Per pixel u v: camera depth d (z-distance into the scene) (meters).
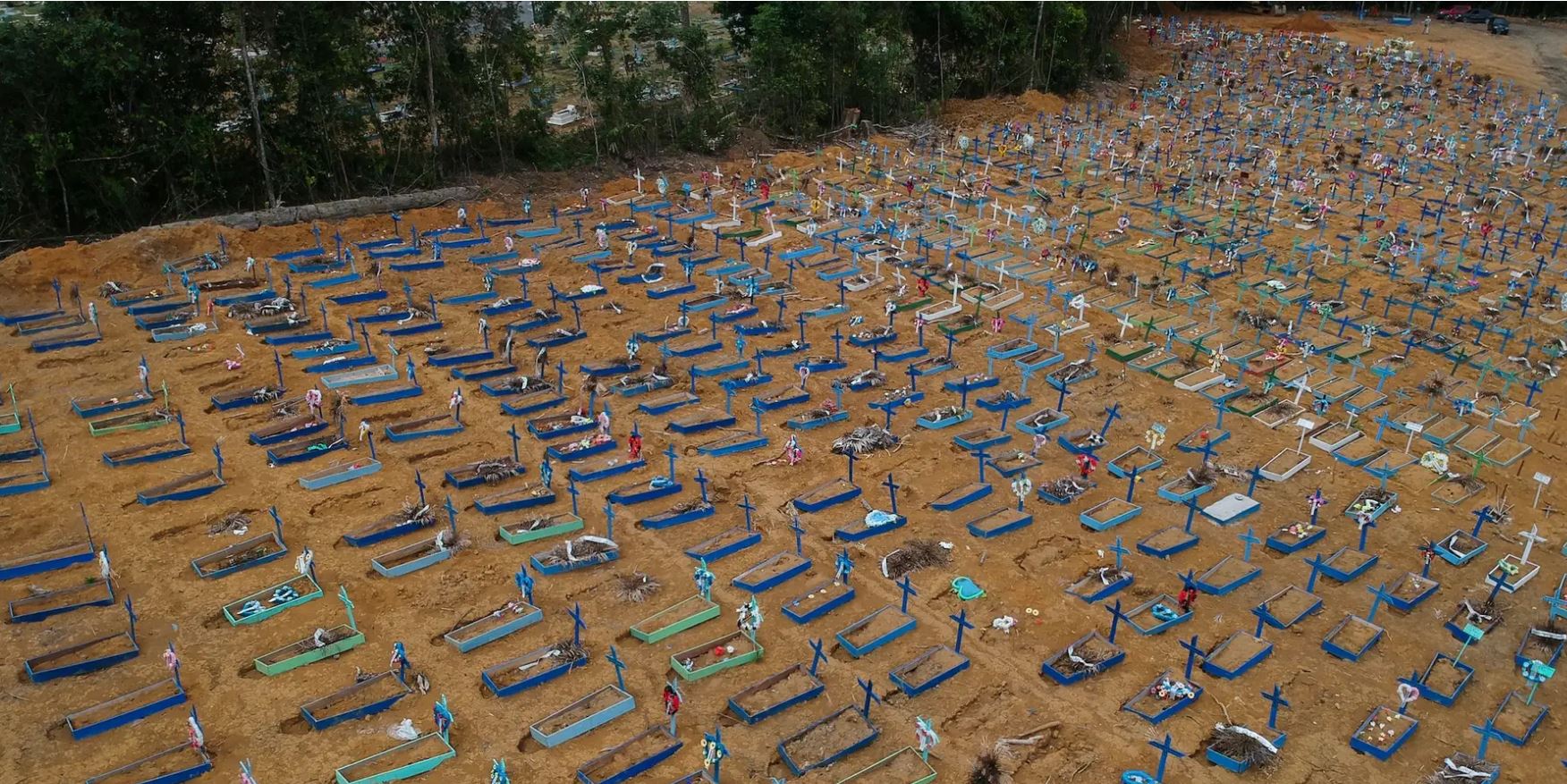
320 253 47.38
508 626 24.27
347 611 24.86
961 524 28.69
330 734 21.44
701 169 61.41
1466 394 36.38
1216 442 33.06
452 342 38.91
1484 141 69.50
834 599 25.34
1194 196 57.44
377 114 57.19
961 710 22.38
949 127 72.56
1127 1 97.06
